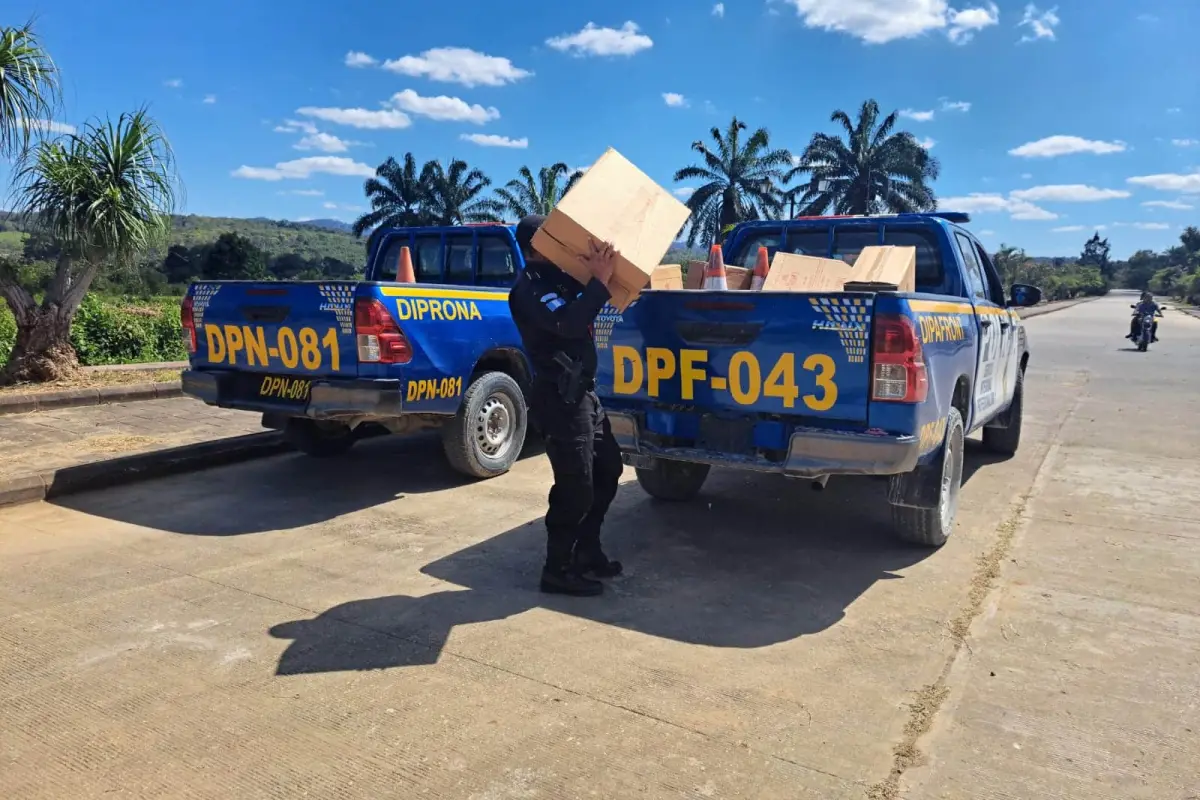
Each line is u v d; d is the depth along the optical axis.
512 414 6.86
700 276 5.62
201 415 8.65
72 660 3.53
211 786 2.67
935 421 4.45
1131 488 6.45
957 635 3.84
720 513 5.84
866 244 6.08
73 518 5.54
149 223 10.05
